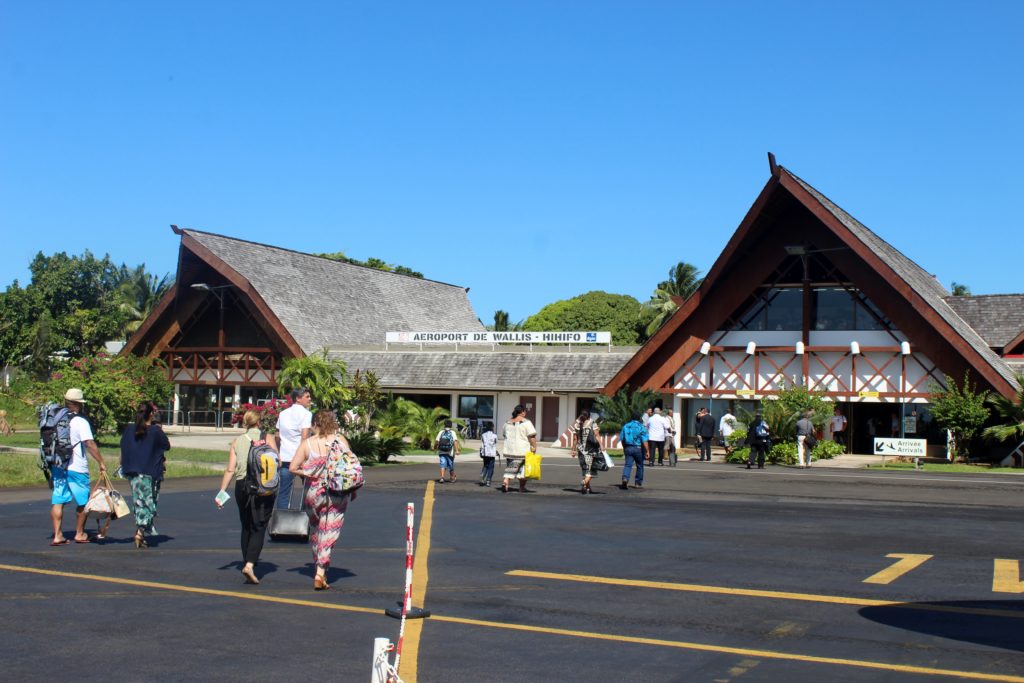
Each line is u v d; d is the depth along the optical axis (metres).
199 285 55.22
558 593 11.24
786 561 13.41
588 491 23.31
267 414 31.11
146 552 13.70
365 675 7.94
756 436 33.38
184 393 59.47
